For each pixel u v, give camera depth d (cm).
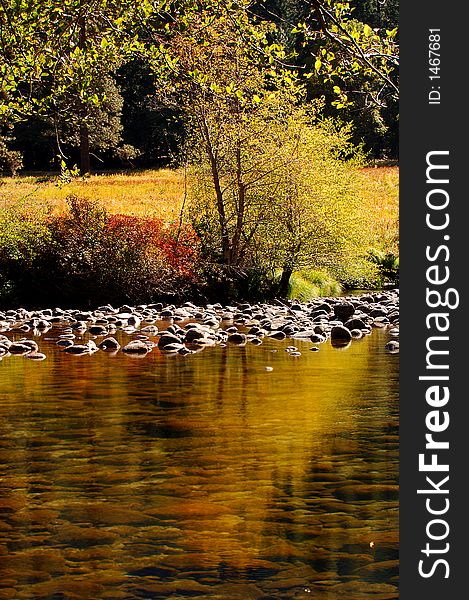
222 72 2083
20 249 2330
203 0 1023
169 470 666
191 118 2497
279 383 1087
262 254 2577
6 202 3061
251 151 2481
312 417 868
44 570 467
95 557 485
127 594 437
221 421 852
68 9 1075
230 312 2211
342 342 1605
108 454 718
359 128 5762
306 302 2616
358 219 2725
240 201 2494
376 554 490
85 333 1738
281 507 573
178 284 2416
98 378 1131
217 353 1418
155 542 509
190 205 2733
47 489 616
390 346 1483
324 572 464
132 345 1441
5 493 607
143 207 3581
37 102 1318
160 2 1067
